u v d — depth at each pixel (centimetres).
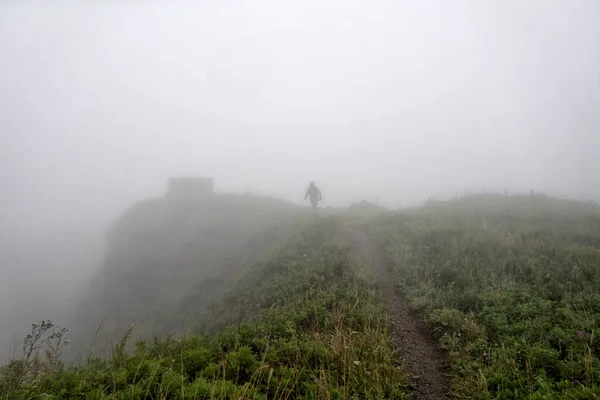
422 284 834
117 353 573
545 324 555
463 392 464
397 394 455
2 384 461
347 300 783
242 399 403
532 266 813
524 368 479
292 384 470
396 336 643
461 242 1104
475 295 715
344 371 478
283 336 634
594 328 534
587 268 768
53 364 554
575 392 403
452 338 591
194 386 443
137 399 432
